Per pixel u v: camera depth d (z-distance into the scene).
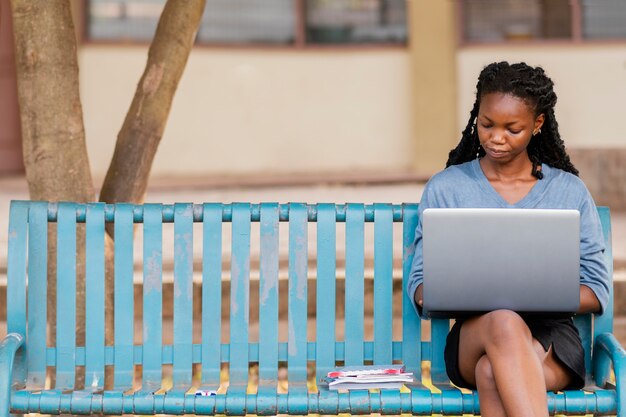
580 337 4.56
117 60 14.31
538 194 4.47
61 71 5.20
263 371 4.64
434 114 14.62
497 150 4.32
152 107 5.45
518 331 3.95
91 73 14.27
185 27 5.45
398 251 8.07
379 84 15.10
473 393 4.23
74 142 5.27
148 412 4.24
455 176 4.54
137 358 4.65
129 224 4.64
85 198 5.31
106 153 14.34
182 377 4.64
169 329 6.84
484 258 4.09
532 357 3.90
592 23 14.84
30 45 5.16
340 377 4.30
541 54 14.84
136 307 6.90
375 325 4.68
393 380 4.29
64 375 4.62
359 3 15.03
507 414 3.85
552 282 4.09
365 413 4.21
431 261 4.10
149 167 5.52
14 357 4.53
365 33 15.10
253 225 9.61
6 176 13.98
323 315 4.66
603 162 11.92
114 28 14.34
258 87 14.89
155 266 4.64
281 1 14.92
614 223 10.43
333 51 15.07
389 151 15.16
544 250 4.07
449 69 14.55
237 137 14.87
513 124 4.28
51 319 5.27
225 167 14.84
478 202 4.47
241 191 12.84
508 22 14.84
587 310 4.36
